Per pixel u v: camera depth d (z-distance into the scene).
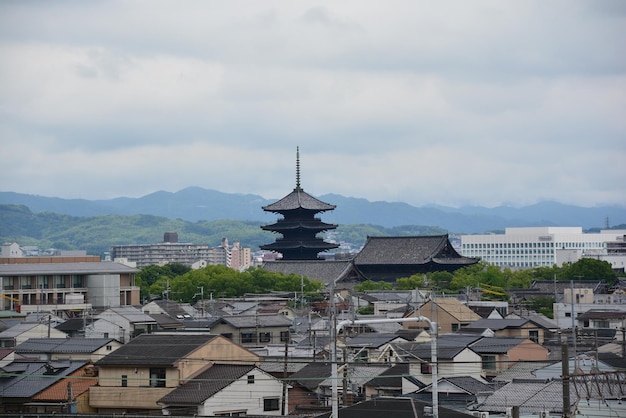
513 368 108.44
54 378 101.38
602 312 167.62
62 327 151.50
